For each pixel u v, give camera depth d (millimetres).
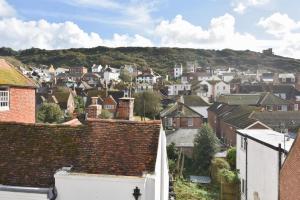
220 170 33625
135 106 78312
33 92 21797
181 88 133125
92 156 12320
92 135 13000
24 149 13125
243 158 27625
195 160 45219
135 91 100000
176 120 64500
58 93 83562
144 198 11312
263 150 22422
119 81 154750
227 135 59969
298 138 16969
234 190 28938
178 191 30609
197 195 30750
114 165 11953
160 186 13586
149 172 11672
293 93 100688
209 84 120438
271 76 169750
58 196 11516
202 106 84375
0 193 11852
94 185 11477
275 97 83562
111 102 80562
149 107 78562
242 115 58156
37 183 12000
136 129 12992
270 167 21078
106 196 11438
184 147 47969
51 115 59062
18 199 11789
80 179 11477
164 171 14828
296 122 53969
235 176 29141
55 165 12445
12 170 12445
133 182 11320
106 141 12734
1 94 18641
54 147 13055
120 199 11383
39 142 13328
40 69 192000
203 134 45219
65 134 13508
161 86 134875
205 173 42875
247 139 26141
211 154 44250
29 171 12375
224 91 119875
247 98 83312
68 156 12664
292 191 17406
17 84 19625
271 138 23938
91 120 13523
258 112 57000
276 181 19984
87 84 134500
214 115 73562
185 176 41094
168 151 46875
